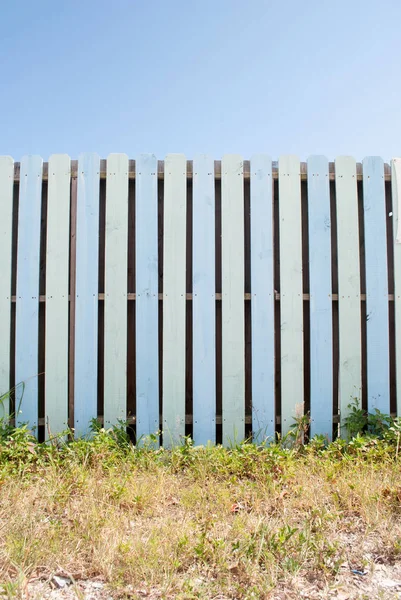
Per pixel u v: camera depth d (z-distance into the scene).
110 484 3.41
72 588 2.36
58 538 2.71
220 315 4.80
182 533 2.75
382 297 4.68
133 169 4.70
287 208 4.67
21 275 4.57
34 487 3.42
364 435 4.57
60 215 4.61
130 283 4.81
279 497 3.28
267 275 4.63
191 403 4.80
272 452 4.00
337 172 4.71
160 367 4.75
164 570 2.44
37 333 4.55
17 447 4.02
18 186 4.81
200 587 2.31
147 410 4.55
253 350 4.59
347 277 4.68
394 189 4.75
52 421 4.52
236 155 4.69
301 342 4.62
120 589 2.33
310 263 4.66
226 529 2.85
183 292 4.59
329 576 2.45
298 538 2.69
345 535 2.87
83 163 4.66
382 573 2.50
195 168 4.66
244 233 4.88
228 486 3.58
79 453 3.93
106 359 4.54
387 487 3.37
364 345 4.84
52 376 4.54
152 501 3.28
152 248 4.61
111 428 4.46
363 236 4.84
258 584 2.36
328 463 3.87
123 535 2.81
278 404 4.79
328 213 4.70
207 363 4.58
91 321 4.56
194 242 4.62
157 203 4.73
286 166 4.69
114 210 4.62
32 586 2.37
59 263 4.58
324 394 4.63
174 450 4.18
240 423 4.56
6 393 4.46
